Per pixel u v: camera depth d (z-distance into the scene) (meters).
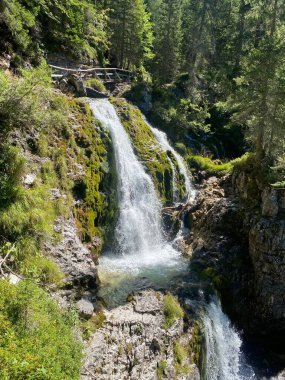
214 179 29.11
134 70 37.69
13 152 14.64
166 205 26.52
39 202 15.26
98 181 21.36
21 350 8.44
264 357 18.22
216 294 18.47
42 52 26.11
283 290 19.14
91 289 15.55
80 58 31.73
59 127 20.02
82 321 13.66
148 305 15.56
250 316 19.75
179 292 17.39
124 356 13.20
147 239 23.88
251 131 25.05
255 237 19.78
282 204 19.89
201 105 39.19
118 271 19.22
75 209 18.81
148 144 27.58
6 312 9.38
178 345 14.77
